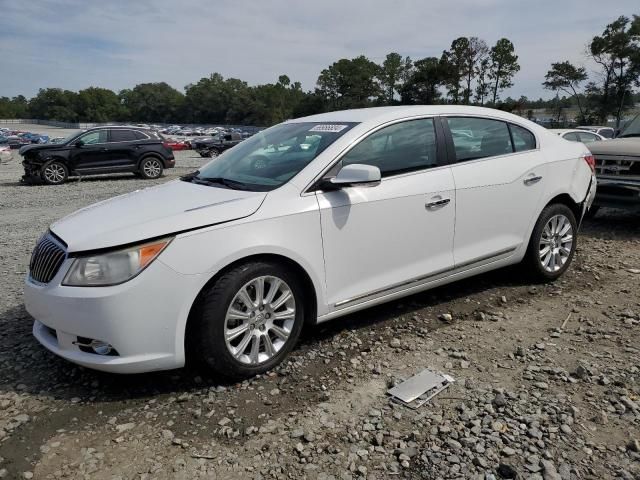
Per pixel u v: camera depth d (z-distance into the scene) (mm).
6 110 150375
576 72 61750
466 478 2334
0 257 6309
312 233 3332
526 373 3232
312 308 3484
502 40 79438
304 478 2367
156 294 2857
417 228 3828
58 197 11977
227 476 2393
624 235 6844
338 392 3064
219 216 3057
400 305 4379
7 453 2574
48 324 3021
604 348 3562
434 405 2902
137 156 15961
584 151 5094
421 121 3994
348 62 106812
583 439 2588
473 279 5000
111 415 2885
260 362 3229
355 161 3600
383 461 2463
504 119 4547
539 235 4652
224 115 138625
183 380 3227
